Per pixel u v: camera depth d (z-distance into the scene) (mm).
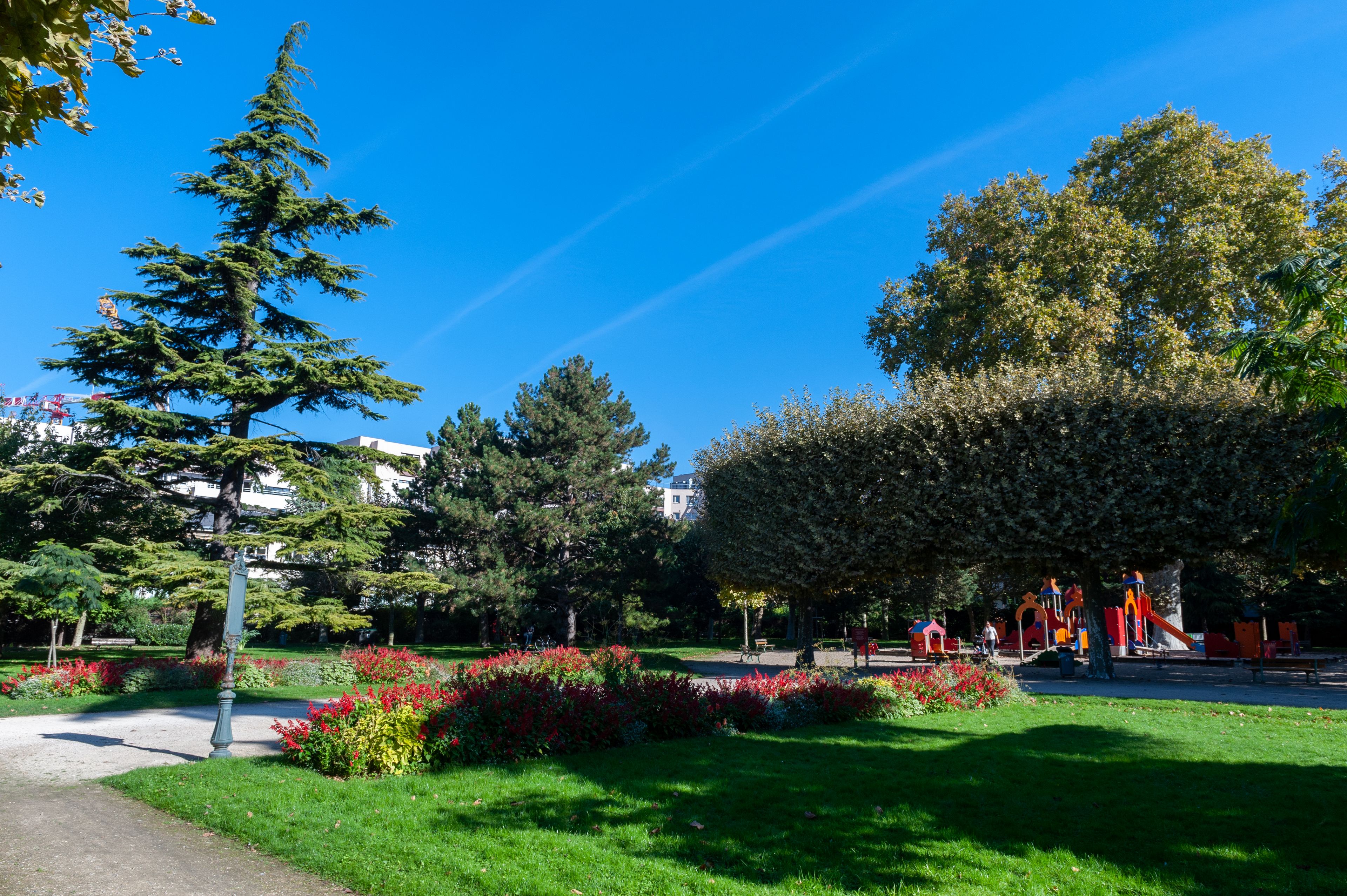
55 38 3768
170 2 3953
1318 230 30219
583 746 10570
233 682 10734
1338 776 8672
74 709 16078
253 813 7469
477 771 9188
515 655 23484
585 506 39469
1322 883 5406
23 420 32844
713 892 5297
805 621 26875
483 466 39438
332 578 28953
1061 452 20047
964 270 32062
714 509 28625
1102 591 22062
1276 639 47469
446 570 37531
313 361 24938
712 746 10969
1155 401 20016
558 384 43594
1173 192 29984
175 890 5586
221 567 22453
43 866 6125
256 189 26328
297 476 24516
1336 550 6211
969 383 22719
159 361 25219
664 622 43531
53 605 20625
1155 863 5875
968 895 5266
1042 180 31859
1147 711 14758
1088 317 27219
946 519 22000
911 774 9008
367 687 20844
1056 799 7797
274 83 27938
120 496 25125
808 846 6320
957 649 34500
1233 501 18703
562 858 6004
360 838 6590
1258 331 6945
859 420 24094
